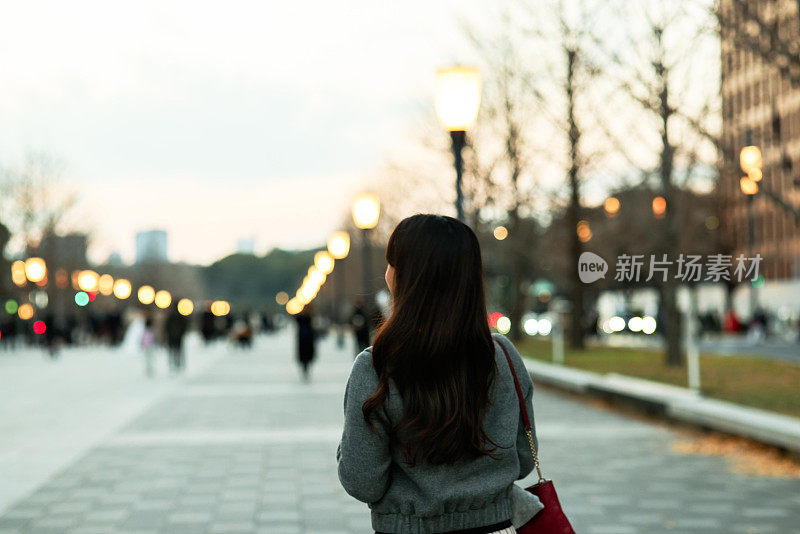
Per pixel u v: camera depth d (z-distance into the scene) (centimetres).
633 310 5500
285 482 874
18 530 679
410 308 238
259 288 18438
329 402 1675
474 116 987
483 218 2688
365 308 2695
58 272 6388
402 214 4534
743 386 1485
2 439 1173
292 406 1600
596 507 743
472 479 238
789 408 1180
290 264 18550
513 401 248
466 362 238
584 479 864
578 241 2581
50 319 3544
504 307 3641
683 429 1196
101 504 772
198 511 747
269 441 1155
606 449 1048
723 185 1716
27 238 5850
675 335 2039
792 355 2970
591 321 5366
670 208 1925
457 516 237
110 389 1981
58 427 1298
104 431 1255
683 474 884
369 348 243
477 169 2566
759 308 4531
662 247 1961
